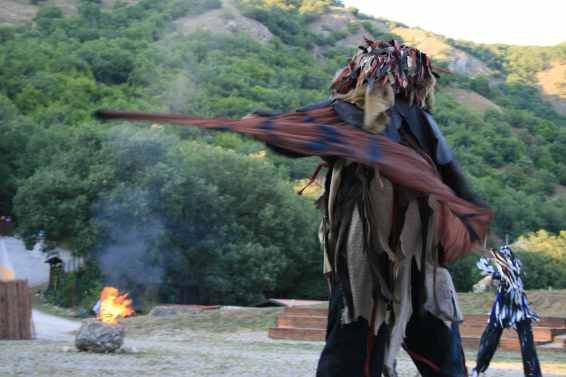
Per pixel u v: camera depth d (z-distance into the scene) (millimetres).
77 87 88938
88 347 13312
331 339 3150
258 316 23734
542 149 118625
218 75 106500
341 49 161750
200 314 24281
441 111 116438
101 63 101188
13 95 86812
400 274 3092
